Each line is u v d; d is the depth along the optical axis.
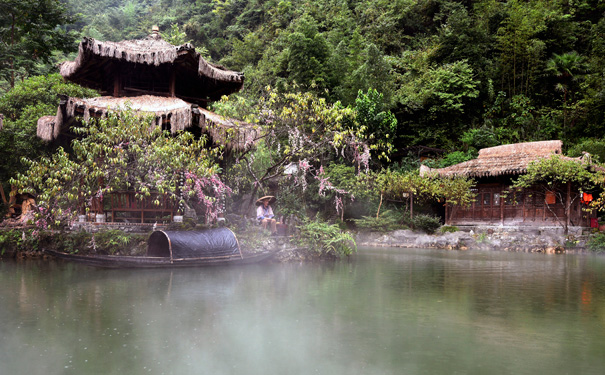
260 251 11.17
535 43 33.66
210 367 3.69
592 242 16.81
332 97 33.31
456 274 9.79
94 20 65.44
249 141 13.43
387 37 43.41
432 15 45.59
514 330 4.96
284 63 36.66
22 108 17.23
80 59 14.15
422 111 33.94
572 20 38.47
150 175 10.31
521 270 10.73
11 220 14.59
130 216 13.67
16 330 4.75
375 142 27.86
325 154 25.47
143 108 13.16
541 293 7.39
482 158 23.41
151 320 5.18
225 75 15.50
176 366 3.71
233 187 15.00
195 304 6.06
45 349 4.14
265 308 5.87
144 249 11.00
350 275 9.32
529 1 38.50
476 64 35.31
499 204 23.06
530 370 3.69
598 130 30.19
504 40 34.84
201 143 11.34
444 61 37.00
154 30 15.79
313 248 12.28
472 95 32.72
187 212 12.43
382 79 32.62
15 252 12.18
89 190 10.57
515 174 21.98
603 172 18.53
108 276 8.69
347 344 4.36
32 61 21.53
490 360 3.93
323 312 5.69
